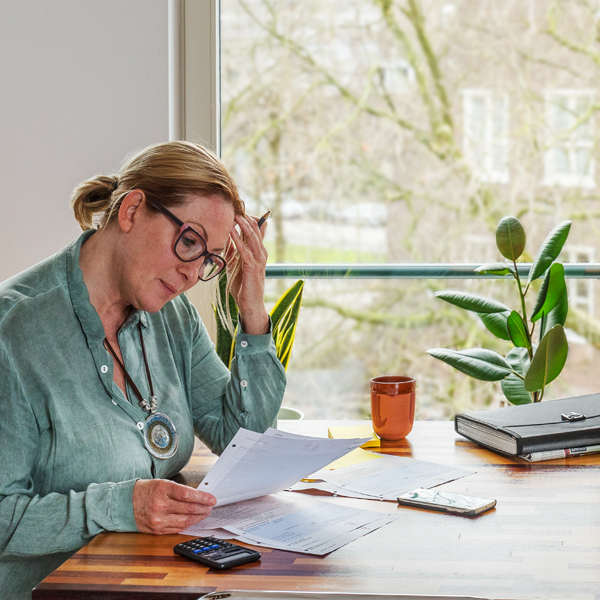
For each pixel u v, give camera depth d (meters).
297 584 0.87
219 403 1.49
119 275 1.21
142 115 1.97
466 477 1.28
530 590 0.83
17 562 1.12
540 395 1.79
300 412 1.90
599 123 4.41
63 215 2.00
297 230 4.63
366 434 1.57
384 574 0.89
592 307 4.25
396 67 4.51
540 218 4.51
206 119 2.11
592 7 4.36
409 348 4.46
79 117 1.98
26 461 1.12
